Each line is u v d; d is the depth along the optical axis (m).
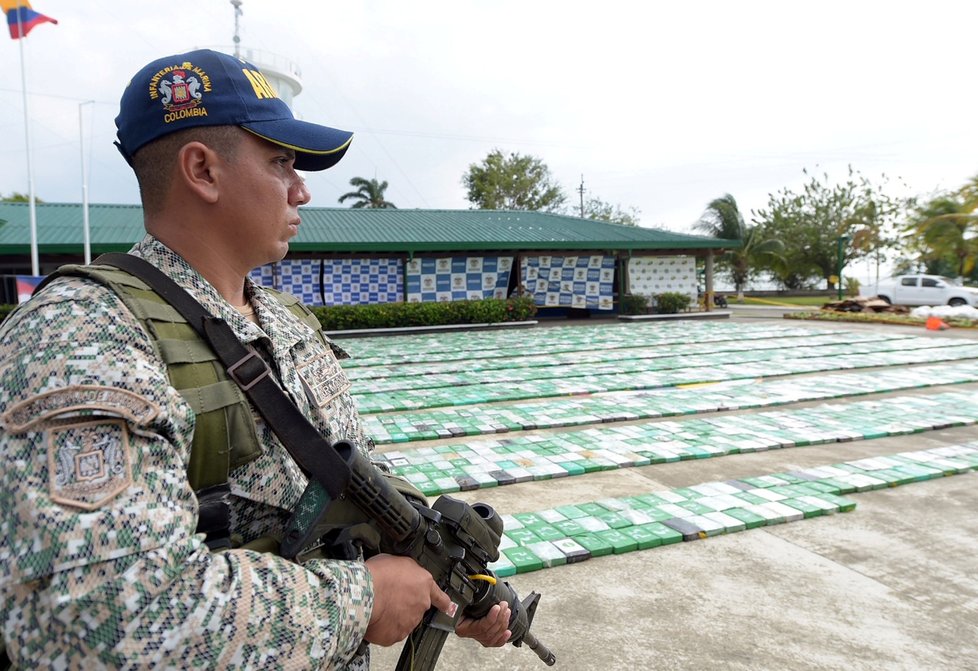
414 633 1.24
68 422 0.79
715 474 5.25
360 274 20.27
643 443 6.12
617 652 2.77
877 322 18.86
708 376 9.76
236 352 1.01
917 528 4.11
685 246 22.50
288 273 19.56
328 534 1.08
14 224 18.92
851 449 5.93
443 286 21.03
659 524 4.13
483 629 1.40
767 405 7.81
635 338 15.62
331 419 1.23
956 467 5.26
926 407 7.52
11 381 0.81
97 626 0.73
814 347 13.12
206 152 1.10
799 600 3.21
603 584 3.40
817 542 3.91
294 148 1.17
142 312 0.94
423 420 7.17
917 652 2.76
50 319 0.86
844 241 35.88
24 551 0.74
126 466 0.81
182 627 0.77
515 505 4.59
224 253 1.16
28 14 15.60
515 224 24.20
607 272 22.62
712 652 2.76
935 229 26.31
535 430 6.81
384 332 18.66
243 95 1.12
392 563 1.09
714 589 3.33
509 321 20.12
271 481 1.03
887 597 3.23
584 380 9.61
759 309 29.44
